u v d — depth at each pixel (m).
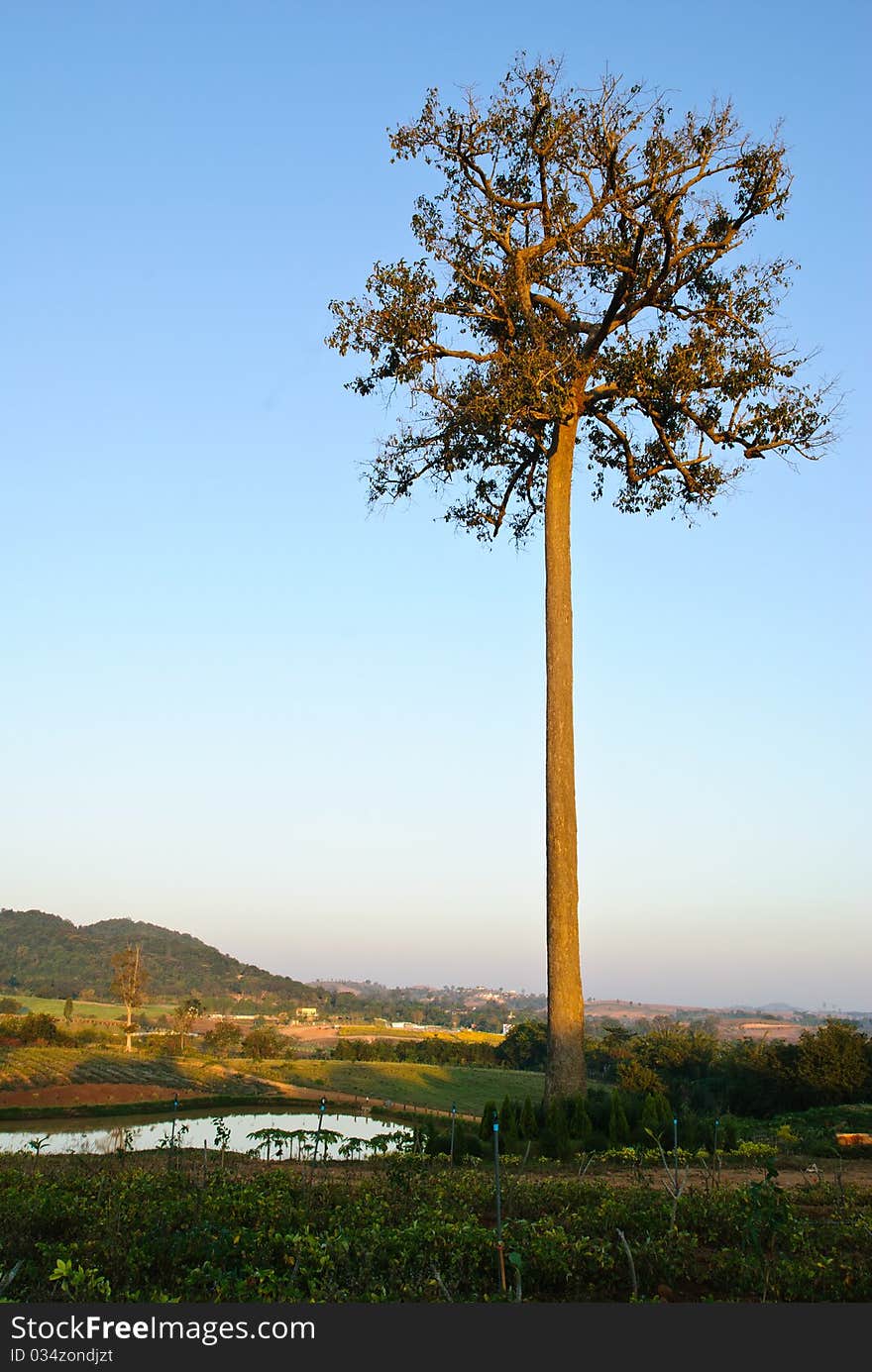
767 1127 21.55
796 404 19.08
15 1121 31.03
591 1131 14.86
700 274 19.05
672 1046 53.00
